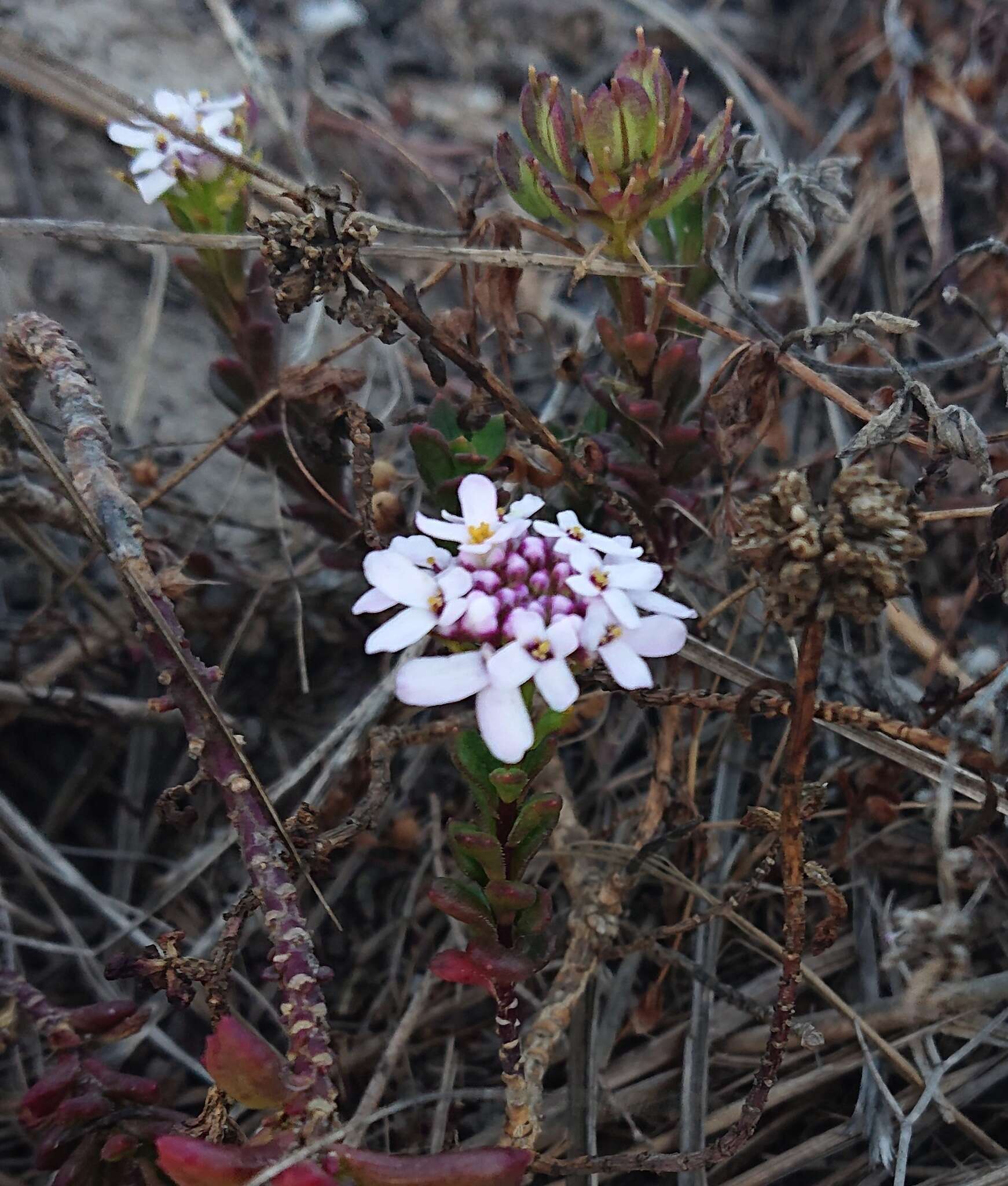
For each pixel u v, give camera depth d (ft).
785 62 0.87
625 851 0.50
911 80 0.72
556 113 0.44
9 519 0.55
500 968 0.35
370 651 0.32
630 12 0.88
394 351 0.68
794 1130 0.48
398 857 0.59
